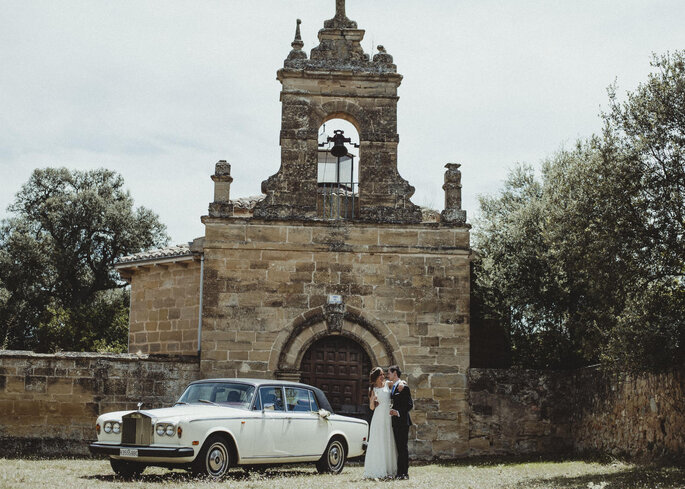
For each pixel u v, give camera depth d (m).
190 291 25.17
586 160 18.25
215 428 13.91
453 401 22.67
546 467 18.91
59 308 48.38
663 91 16.80
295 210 23.31
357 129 24.33
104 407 21.41
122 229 51.94
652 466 16.69
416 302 23.03
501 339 28.55
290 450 15.37
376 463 14.75
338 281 22.97
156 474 15.12
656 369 16.48
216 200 23.12
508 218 27.50
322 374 22.77
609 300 17.08
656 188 16.44
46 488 11.81
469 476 16.39
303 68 23.91
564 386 23.61
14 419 20.88
